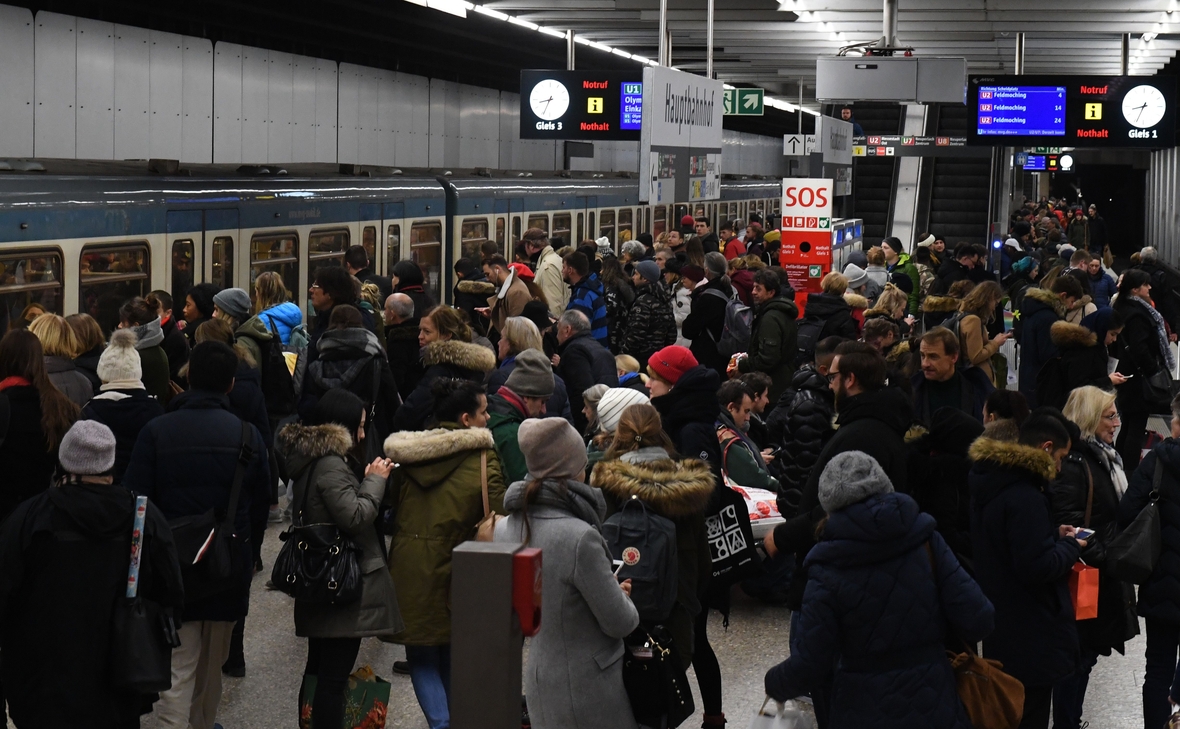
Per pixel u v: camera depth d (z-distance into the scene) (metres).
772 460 8.26
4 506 5.47
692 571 4.75
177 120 18.44
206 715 5.45
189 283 11.28
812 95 43.16
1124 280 10.73
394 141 26.45
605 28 24.20
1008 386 13.53
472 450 5.27
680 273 13.29
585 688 4.14
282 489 10.20
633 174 26.25
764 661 6.86
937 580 4.32
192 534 5.05
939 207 31.81
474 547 3.43
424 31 25.30
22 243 8.95
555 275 13.29
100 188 9.97
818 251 15.90
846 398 5.42
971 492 5.04
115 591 4.54
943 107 35.72
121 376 6.00
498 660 3.39
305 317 13.43
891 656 4.23
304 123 22.48
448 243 17.12
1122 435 10.98
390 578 5.15
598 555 4.09
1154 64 32.09
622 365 8.98
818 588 4.23
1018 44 24.78
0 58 14.51
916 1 21.20
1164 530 5.44
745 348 11.51
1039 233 28.81
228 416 5.32
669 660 4.30
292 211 13.08
